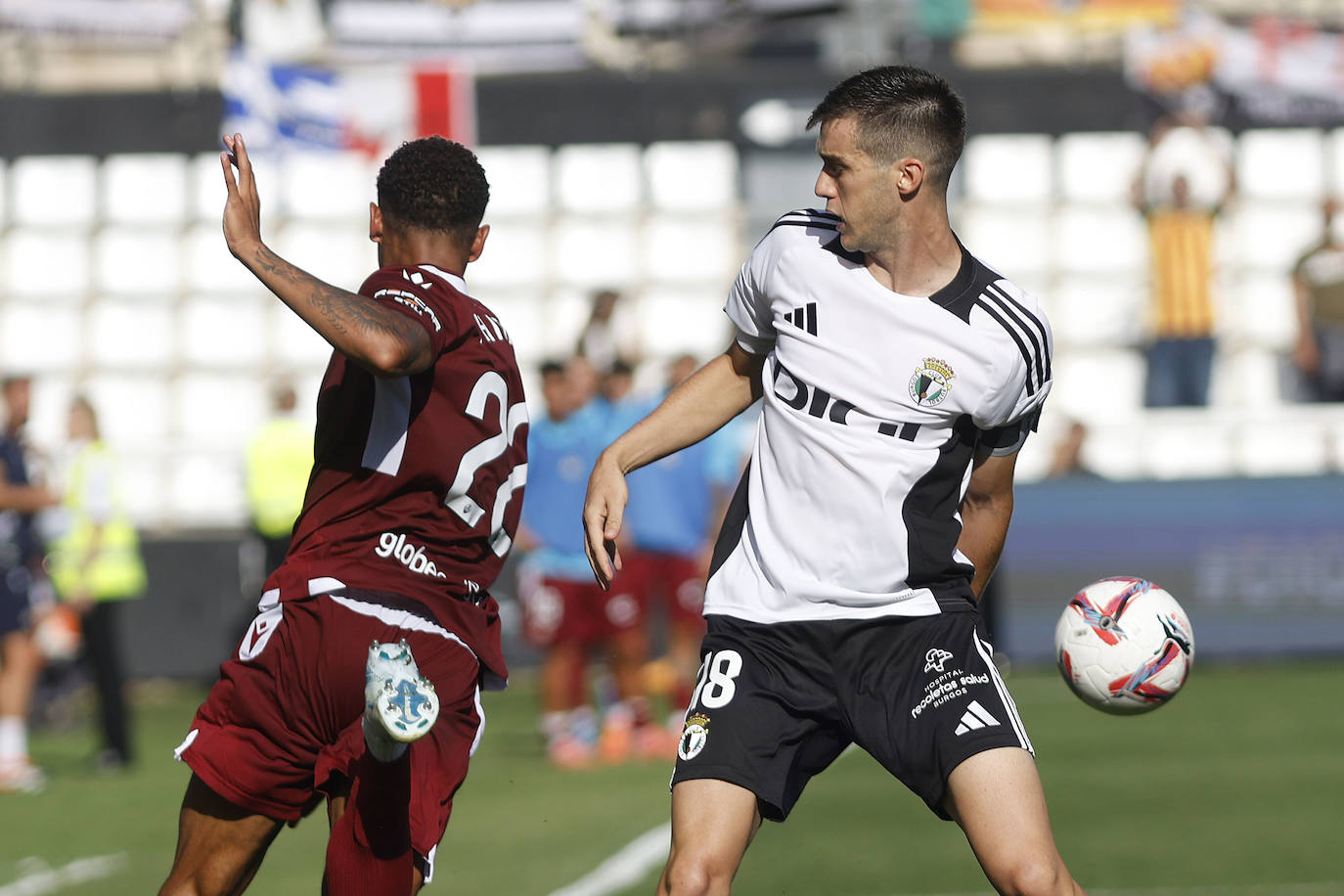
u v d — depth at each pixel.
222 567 52.22
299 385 68.94
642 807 28.94
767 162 67.88
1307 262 65.50
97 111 68.50
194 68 69.81
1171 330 65.25
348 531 13.70
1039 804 12.44
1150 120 67.44
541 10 66.38
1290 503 48.00
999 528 14.08
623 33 69.19
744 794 12.85
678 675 37.59
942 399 13.18
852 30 64.94
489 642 14.35
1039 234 68.81
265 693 13.52
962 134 13.28
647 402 36.62
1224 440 63.88
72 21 68.25
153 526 65.88
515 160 68.38
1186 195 65.38
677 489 37.12
